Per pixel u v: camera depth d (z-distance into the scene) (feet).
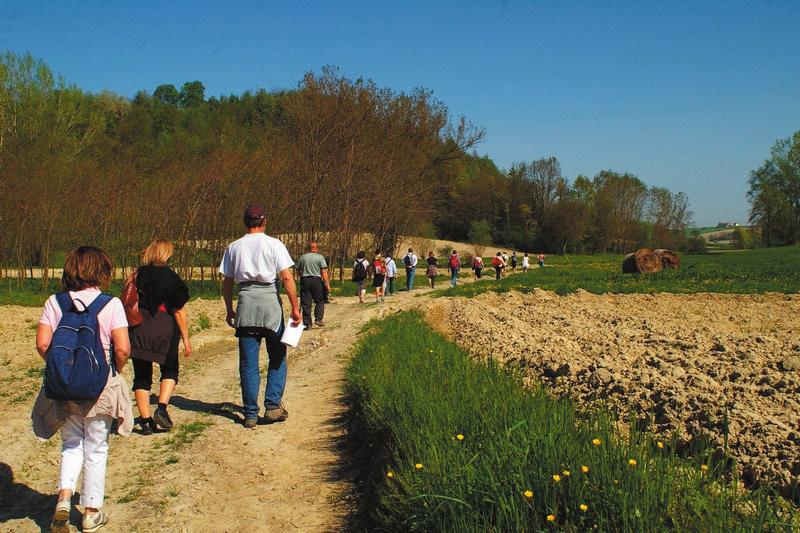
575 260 271.69
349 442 21.42
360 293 75.77
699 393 21.88
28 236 86.63
